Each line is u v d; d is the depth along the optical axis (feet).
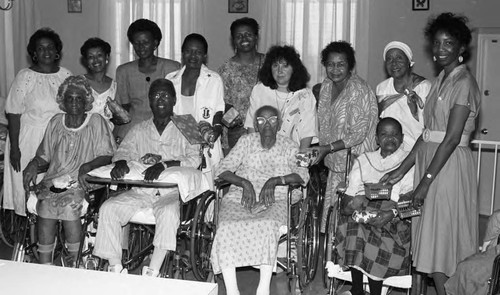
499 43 22.13
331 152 13.58
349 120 13.71
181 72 15.01
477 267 10.19
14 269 7.25
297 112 14.26
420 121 13.60
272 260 12.16
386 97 14.06
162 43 23.35
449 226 11.35
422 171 11.76
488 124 22.43
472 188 11.50
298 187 13.20
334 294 13.24
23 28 23.68
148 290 6.66
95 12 24.09
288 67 14.14
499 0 21.98
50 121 13.97
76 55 24.29
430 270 11.44
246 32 16.14
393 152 12.64
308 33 22.53
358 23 22.45
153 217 12.75
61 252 14.30
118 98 15.90
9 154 15.65
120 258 12.50
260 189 13.29
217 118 14.71
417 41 22.58
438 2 22.36
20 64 23.73
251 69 16.44
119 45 23.68
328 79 14.37
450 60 11.25
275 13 22.63
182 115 14.03
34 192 13.57
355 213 11.98
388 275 12.05
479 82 22.38
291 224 13.12
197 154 13.58
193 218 12.62
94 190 13.28
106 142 13.87
